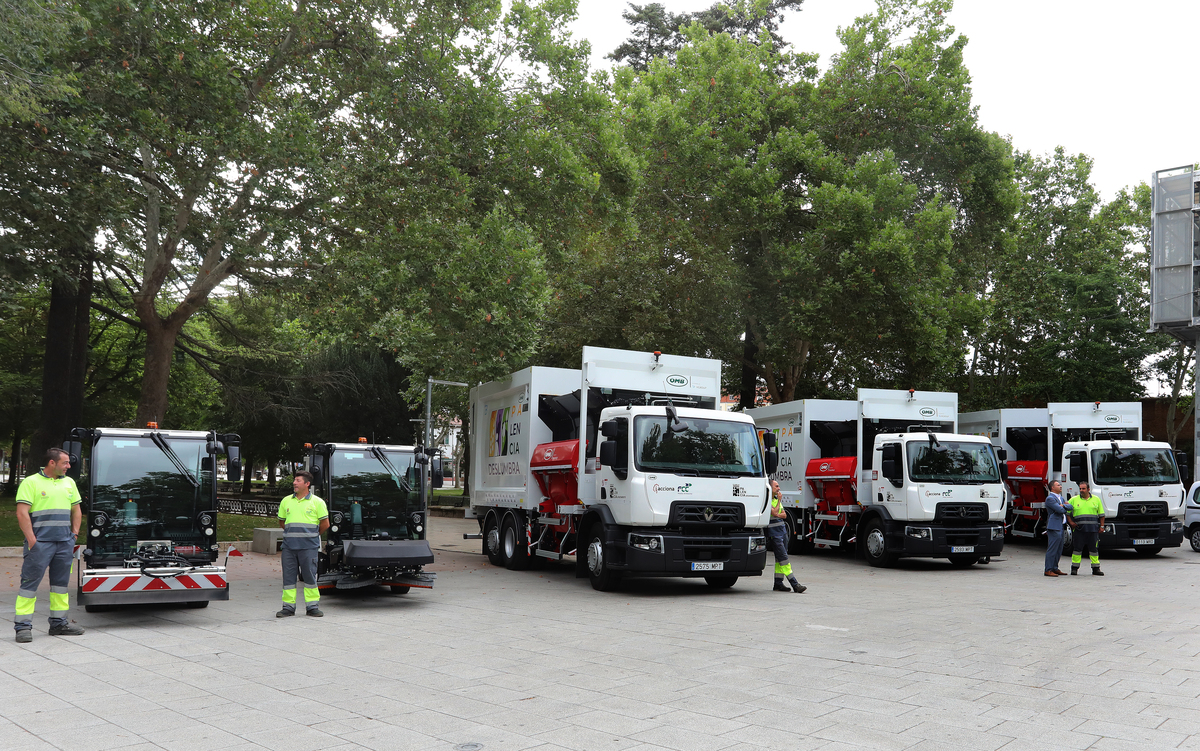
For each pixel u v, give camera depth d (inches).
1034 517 902.4
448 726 229.6
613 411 544.7
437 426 1868.8
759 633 382.3
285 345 1332.4
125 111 595.5
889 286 951.6
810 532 828.0
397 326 829.8
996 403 1366.9
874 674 292.7
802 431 832.3
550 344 1018.1
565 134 781.9
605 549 535.5
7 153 586.9
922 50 1023.0
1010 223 1117.7
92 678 292.7
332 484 499.5
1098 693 264.1
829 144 1064.8
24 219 635.5
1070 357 1285.7
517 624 411.8
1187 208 1133.7
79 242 645.9
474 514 765.9
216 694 268.4
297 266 722.2
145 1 576.1
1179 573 671.8
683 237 1011.9
